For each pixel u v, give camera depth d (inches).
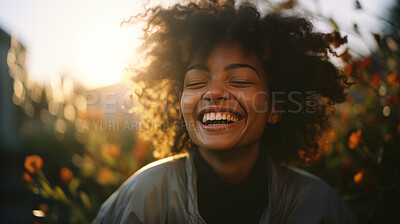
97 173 86.2
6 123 251.9
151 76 50.9
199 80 41.2
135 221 42.4
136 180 45.5
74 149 127.3
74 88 115.3
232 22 41.2
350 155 64.3
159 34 46.8
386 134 55.4
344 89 54.4
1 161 205.5
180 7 46.0
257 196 43.6
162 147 55.9
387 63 55.6
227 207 42.7
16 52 130.5
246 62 41.3
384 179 55.8
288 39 46.3
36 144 150.6
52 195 68.3
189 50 43.0
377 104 59.1
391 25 55.0
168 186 44.1
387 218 55.5
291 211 44.6
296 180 46.9
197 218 41.4
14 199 149.2
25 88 135.8
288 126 50.9
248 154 42.5
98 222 45.4
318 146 54.2
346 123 66.2
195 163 45.1
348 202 63.8
